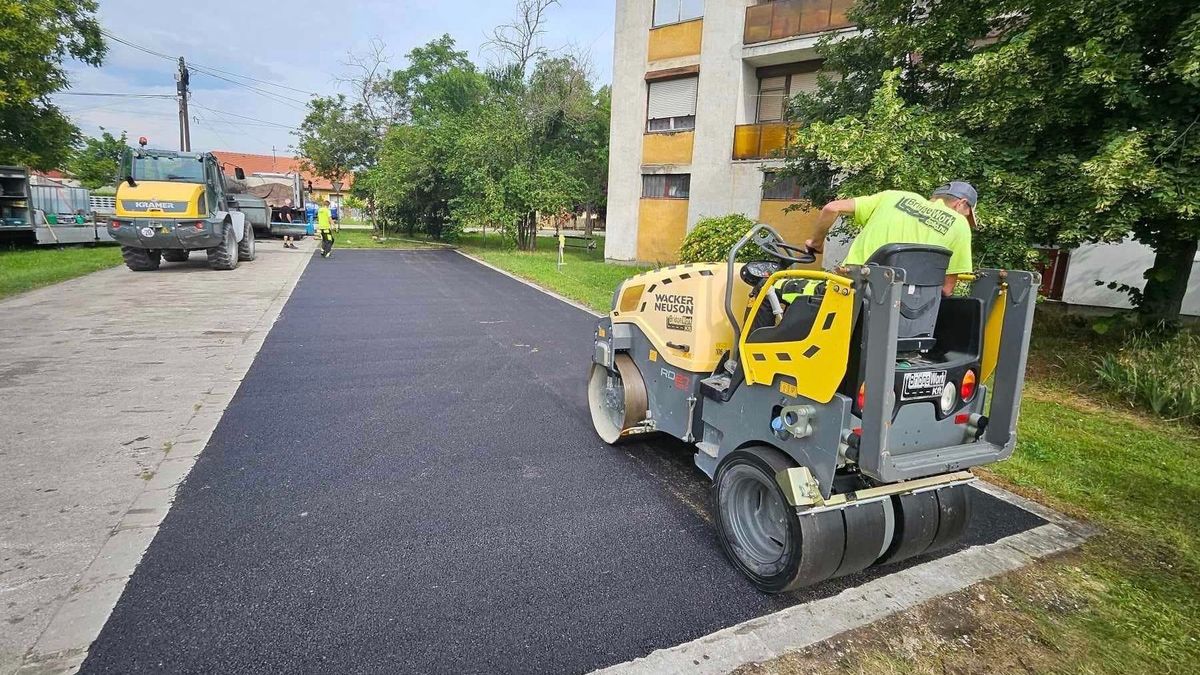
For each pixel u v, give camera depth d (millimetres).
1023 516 3795
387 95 35562
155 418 4934
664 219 18188
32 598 2672
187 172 13602
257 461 4215
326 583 2879
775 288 3223
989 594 2973
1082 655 2561
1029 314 2814
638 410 4355
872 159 6645
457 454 4488
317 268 15969
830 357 2613
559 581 2969
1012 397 2885
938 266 2773
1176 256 6934
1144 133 5684
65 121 20188
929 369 2740
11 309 9125
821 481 2707
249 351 7180
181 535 3238
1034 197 6273
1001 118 6434
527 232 24266
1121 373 6129
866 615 2787
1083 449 4855
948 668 2467
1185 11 5727
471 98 32719
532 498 3836
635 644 2543
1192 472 4453
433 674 2336
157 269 14227
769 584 2859
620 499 3861
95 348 7023
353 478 4020
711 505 3811
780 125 15383
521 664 2404
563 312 10633
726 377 3559
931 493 3068
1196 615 2834
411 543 3258
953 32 7484
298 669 2336
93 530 3248
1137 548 3428
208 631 2521
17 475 3857
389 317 9695
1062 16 6098
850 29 13633
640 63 17953
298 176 29016
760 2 15703
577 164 24000
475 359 7281
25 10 17078
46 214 17734
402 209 29328
